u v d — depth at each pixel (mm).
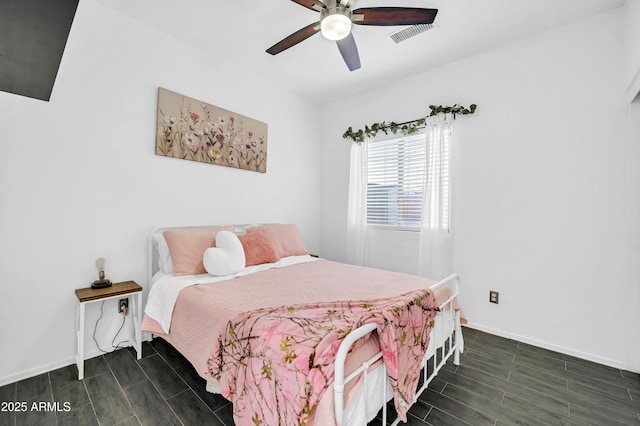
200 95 2643
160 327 1878
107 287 2047
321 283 2002
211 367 1396
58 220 1928
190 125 2562
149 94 2328
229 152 2865
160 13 2156
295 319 1273
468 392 1709
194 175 2623
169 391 1685
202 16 2188
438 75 2900
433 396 1667
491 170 2570
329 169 3902
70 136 1965
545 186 2311
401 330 1288
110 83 2129
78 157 2000
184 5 2064
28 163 1813
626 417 1511
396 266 3252
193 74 2590
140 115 2281
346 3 1553
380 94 3371
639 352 1937
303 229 3756
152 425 1413
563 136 2232
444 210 2809
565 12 2072
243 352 1236
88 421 1437
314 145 3883
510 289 2473
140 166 2291
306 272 2352
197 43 2557
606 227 2068
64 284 1954
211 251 2150
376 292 1783
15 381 1770
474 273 2664
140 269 2305
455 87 2785
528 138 2387
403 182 3213
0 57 1231
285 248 2912
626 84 1905
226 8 2086
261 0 1994
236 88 2926
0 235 1729
